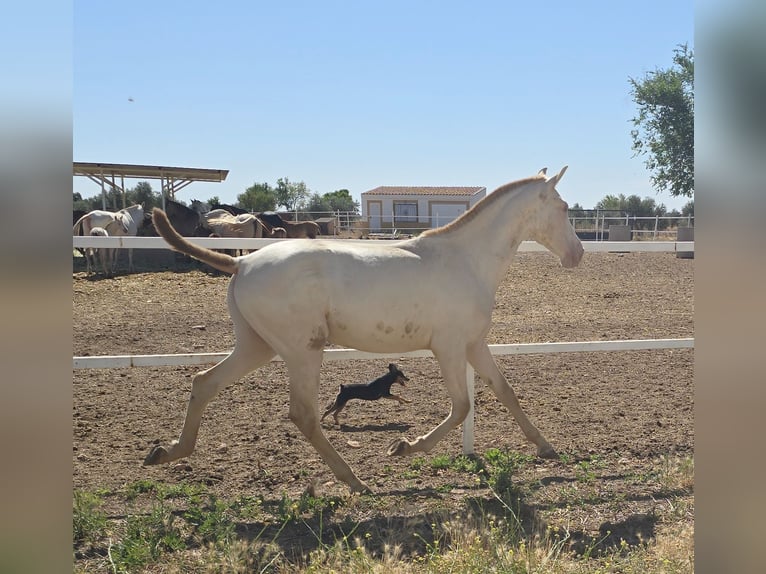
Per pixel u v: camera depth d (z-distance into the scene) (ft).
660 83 108.47
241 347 13.93
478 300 14.60
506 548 10.78
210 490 13.79
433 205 155.02
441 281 14.21
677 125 108.58
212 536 11.47
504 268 15.53
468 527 11.66
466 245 15.07
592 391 21.53
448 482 14.52
